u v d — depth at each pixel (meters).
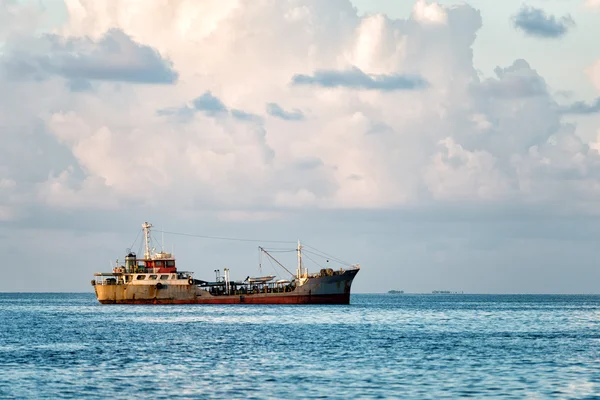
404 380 104.44
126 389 97.69
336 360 124.94
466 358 127.94
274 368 115.69
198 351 138.25
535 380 104.62
